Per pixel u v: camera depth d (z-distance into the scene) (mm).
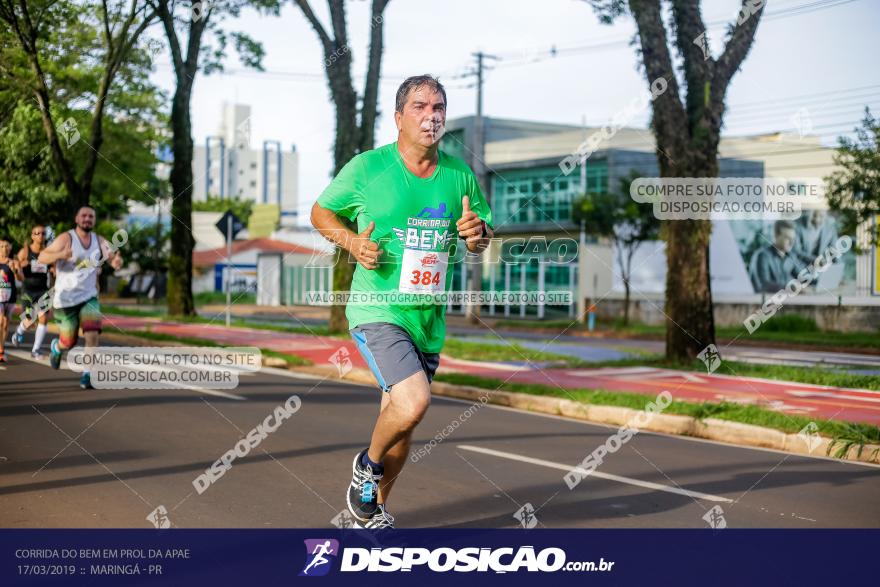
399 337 3811
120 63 20875
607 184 35156
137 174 31469
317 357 14961
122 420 7719
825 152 30531
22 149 19625
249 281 49281
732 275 32062
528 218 39625
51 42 19500
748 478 6262
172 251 26188
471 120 42906
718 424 8602
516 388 11008
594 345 22078
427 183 3875
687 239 14859
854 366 16062
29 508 4734
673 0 14227
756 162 32531
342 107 19469
